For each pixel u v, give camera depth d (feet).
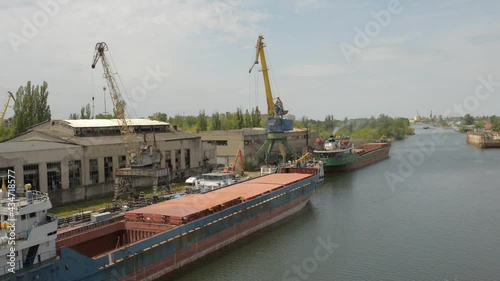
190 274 122.42
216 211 148.46
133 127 262.06
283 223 180.24
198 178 242.58
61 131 246.88
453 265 126.21
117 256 106.73
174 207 144.87
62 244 114.93
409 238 153.38
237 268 126.82
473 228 164.66
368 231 163.63
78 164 218.79
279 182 204.33
